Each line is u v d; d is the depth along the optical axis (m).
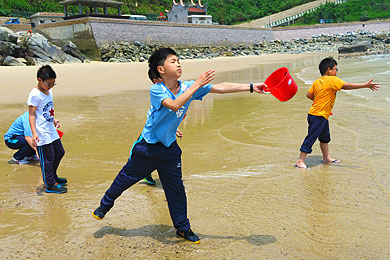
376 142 5.21
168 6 72.19
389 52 32.66
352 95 9.43
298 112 7.72
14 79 15.41
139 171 2.73
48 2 52.38
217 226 2.88
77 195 3.61
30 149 4.77
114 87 13.70
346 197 3.37
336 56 32.78
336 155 4.73
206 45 46.47
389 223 2.83
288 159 4.65
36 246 2.61
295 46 56.56
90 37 32.53
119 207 3.33
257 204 3.28
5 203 3.43
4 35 25.25
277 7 96.06
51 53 27.05
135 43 35.88
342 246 2.51
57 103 9.80
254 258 2.39
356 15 88.31
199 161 4.65
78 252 2.52
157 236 2.76
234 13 87.12
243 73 18.83
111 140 5.75
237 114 7.79
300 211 3.10
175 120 2.61
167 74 2.58
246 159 4.68
